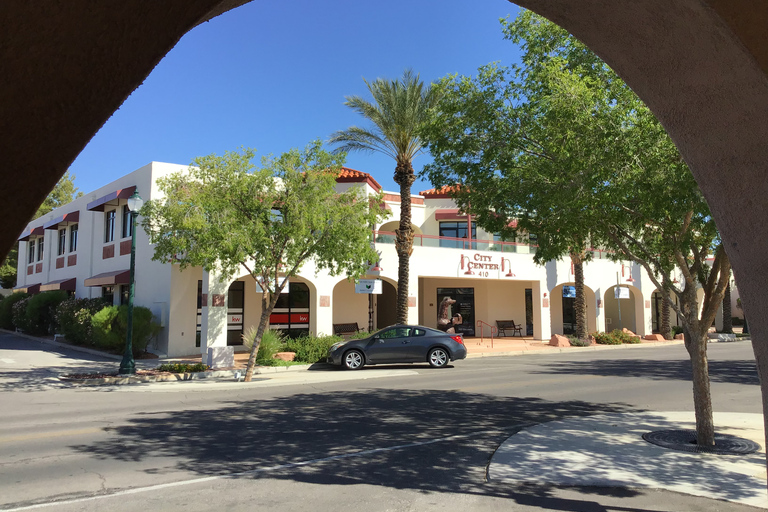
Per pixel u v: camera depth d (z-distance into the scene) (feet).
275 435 28.53
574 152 25.17
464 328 105.70
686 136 9.02
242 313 78.07
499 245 94.22
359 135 72.13
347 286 88.28
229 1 6.77
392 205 98.02
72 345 81.56
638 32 8.41
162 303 72.74
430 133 32.04
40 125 4.86
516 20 31.81
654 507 17.71
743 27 7.12
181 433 29.04
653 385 46.85
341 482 20.76
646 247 29.68
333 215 51.31
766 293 8.27
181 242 48.42
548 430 28.55
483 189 30.35
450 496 19.11
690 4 7.19
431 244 86.38
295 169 51.75
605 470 21.68
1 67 4.66
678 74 8.55
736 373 55.52
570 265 103.35
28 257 125.08
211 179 51.21
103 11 4.99
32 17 4.70
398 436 28.30
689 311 25.86
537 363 67.10
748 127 8.17
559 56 29.17
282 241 51.90
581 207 25.16
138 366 60.80
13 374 55.16
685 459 23.03
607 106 25.27
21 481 20.89
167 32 5.42
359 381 51.06
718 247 24.84
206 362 59.98
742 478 20.45
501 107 30.14
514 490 19.65
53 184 4.97
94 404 38.78
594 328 107.65
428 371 59.00
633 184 23.97
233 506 18.19
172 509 17.93
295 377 55.01
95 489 19.95
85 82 5.02
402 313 71.72
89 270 92.99
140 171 77.10
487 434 28.66
